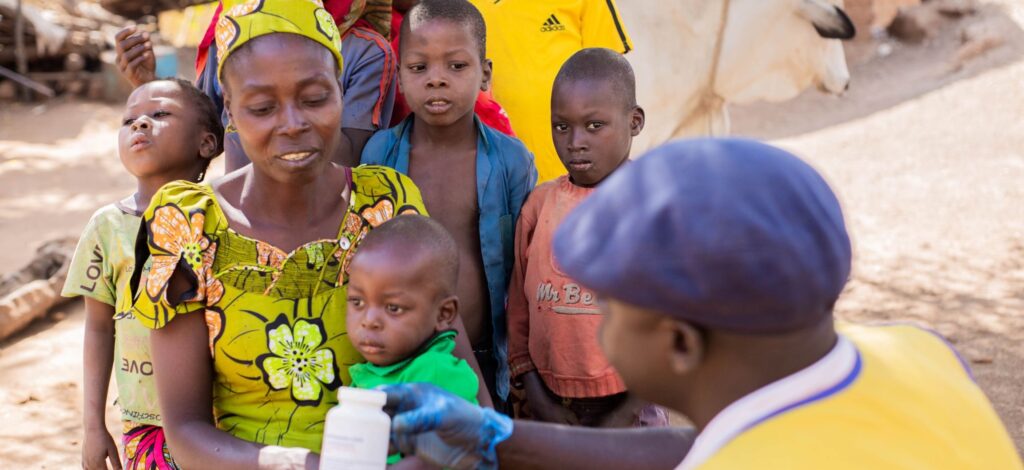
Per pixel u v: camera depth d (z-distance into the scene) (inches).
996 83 468.4
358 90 128.5
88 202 429.1
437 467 83.5
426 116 122.5
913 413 55.1
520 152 128.5
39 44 595.5
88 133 550.6
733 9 222.5
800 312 51.2
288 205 93.3
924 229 320.5
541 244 122.4
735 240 49.6
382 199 98.5
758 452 51.6
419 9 123.6
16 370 230.1
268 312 92.0
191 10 622.5
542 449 76.9
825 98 506.6
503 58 154.7
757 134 472.1
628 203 53.2
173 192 93.0
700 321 51.8
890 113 464.8
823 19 225.3
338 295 93.8
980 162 381.4
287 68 88.0
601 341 59.6
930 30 552.7
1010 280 273.6
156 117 121.3
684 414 59.1
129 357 112.1
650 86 217.8
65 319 265.9
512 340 127.3
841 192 366.3
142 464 109.7
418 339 90.7
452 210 125.2
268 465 86.6
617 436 79.4
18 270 296.0
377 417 72.9
